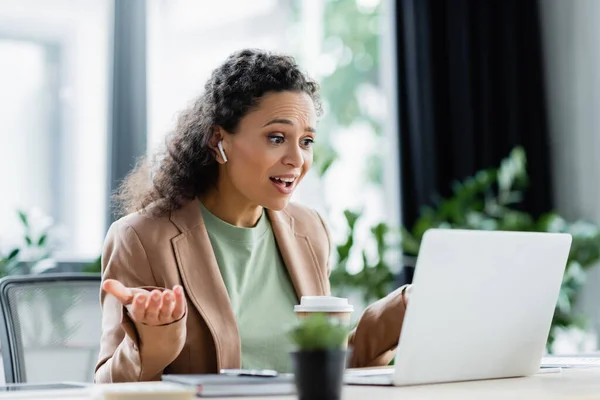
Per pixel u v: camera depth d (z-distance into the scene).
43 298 2.10
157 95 4.05
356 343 1.96
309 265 2.10
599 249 4.29
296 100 1.92
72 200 3.88
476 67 4.71
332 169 4.47
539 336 1.62
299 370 1.10
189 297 1.84
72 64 3.92
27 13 3.84
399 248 4.36
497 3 4.80
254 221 2.04
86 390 1.27
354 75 4.61
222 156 1.94
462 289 1.45
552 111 4.95
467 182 4.58
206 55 4.20
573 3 4.84
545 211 4.83
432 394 1.28
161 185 1.97
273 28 4.39
